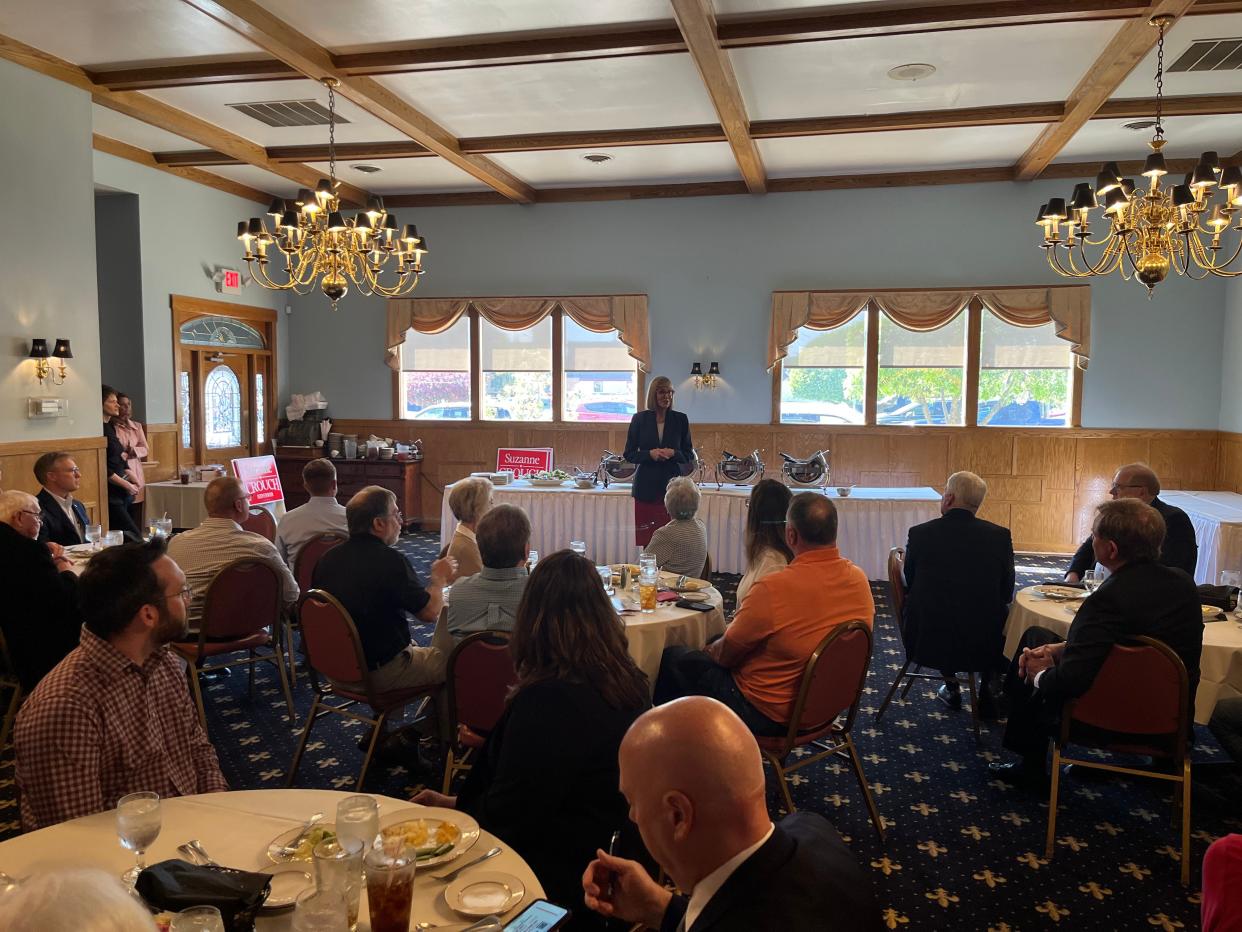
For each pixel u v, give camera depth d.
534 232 9.13
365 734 3.77
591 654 1.75
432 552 8.13
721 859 1.04
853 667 2.75
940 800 3.19
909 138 7.04
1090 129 6.71
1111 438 8.15
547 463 8.30
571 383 9.24
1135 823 3.00
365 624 3.12
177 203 8.23
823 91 5.89
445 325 9.31
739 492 7.13
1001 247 8.13
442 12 4.70
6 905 0.72
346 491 9.34
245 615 3.74
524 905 1.35
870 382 8.55
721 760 1.03
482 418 9.49
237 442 9.24
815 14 4.65
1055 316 8.05
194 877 1.24
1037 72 5.47
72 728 1.70
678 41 4.90
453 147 7.06
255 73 5.53
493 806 1.70
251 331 9.37
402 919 1.21
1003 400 8.36
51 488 4.63
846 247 8.45
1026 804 3.16
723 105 5.77
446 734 3.26
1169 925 2.40
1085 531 8.25
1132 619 2.62
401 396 9.64
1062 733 2.79
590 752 1.69
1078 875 2.67
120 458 6.82
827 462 7.98
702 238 8.76
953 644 3.63
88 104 5.84
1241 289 7.54
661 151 7.45
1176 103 6.02
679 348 8.89
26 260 5.46
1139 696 2.62
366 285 9.59
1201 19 4.65
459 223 9.30
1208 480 8.01
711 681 2.94
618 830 1.73
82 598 1.77
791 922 1.00
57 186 5.64
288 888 1.37
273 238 6.57
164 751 1.87
